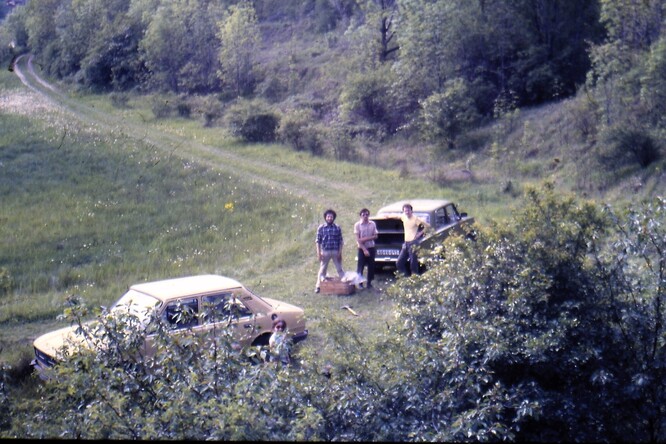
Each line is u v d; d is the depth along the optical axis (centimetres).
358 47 4797
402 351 719
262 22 6594
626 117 2780
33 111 4375
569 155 2920
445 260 840
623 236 816
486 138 3406
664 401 763
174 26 5556
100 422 593
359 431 644
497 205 2475
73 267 1864
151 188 2817
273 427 594
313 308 1412
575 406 743
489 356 712
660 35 2903
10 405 719
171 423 587
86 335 711
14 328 1376
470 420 635
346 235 2123
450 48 3928
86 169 3088
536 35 3944
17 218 2353
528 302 777
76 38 5934
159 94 5106
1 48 6581
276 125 3941
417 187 2852
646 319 790
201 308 839
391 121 4003
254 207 2516
